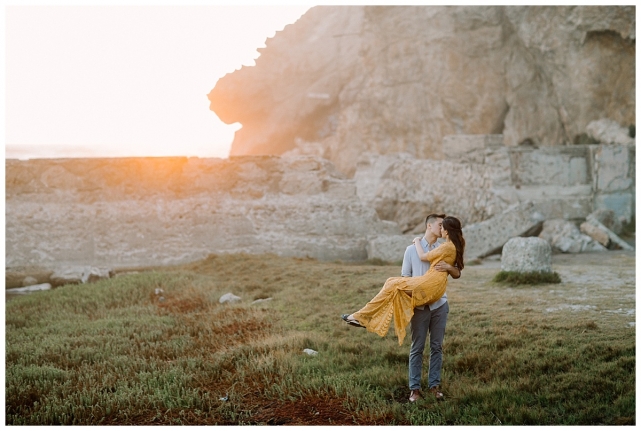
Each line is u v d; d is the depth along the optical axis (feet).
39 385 23.75
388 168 96.48
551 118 117.08
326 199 67.31
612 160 77.56
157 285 46.14
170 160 65.62
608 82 97.19
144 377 24.02
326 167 71.56
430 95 145.48
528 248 39.75
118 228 62.95
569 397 20.51
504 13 123.44
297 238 65.00
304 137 221.87
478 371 23.29
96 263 61.93
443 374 23.02
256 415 20.62
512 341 25.44
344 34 210.59
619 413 19.03
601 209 73.97
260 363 24.82
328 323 31.71
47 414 20.68
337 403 21.39
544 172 77.05
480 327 28.19
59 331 33.60
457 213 76.74
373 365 24.88
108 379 24.22
